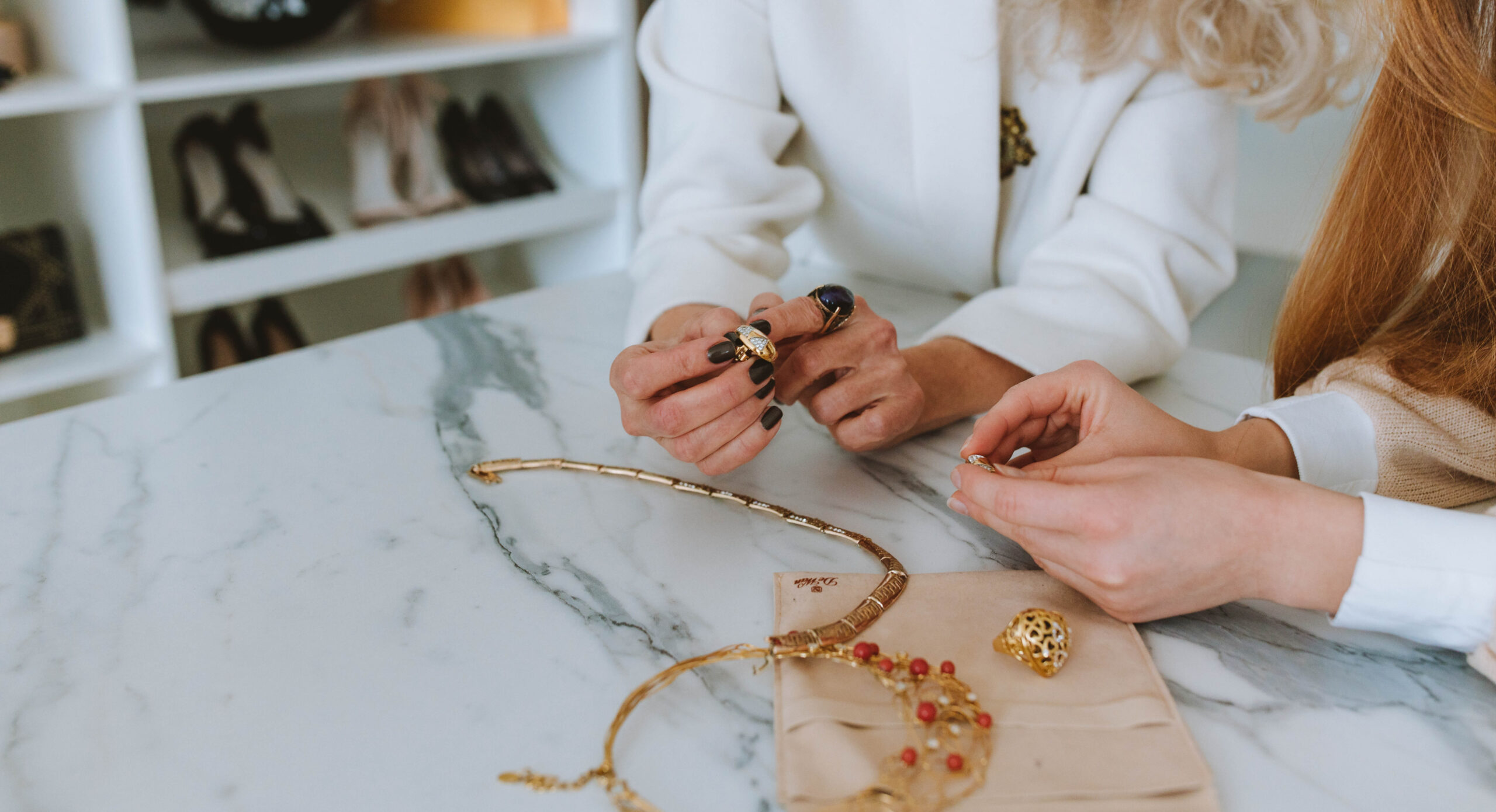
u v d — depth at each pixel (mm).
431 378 887
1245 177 1601
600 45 2203
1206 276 933
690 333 720
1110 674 517
